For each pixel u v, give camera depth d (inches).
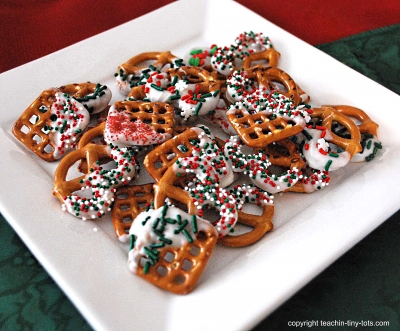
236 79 10.9
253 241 8.9
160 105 10.3
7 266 8.8
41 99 10.6
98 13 13.6
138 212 9.2
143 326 7.7
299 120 9.8
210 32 13.1
